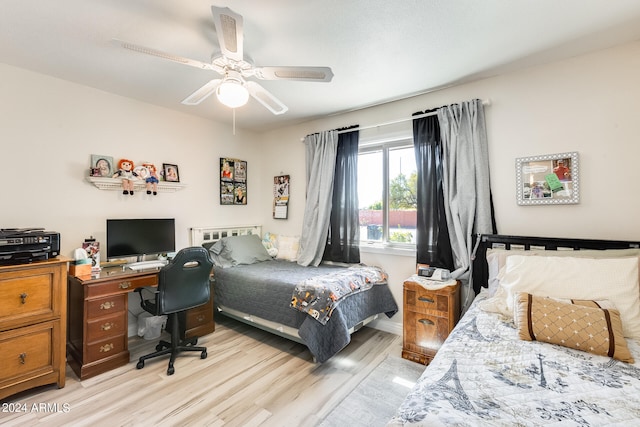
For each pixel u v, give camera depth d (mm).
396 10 1618
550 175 2195
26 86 2336
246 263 3400
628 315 1506
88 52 2074
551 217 2209
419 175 2773
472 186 2451
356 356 2488
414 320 2418
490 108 2457
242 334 2984
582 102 2102
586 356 1311
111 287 2297
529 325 1479
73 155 2576
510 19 1701
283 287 2564
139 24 1744
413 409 955
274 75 1830
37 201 2396
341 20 1700
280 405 1849
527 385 1083
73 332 2334
